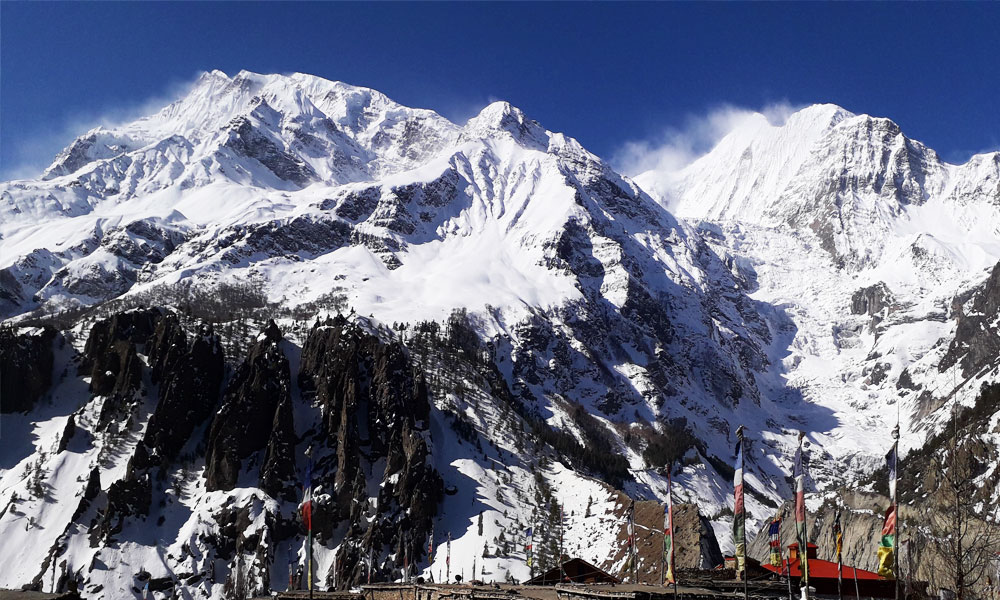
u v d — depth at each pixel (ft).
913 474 644.27
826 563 309.83
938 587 297.53
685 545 544.62
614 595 278.05
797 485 246.47
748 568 329.93
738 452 254.47
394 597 396.98
